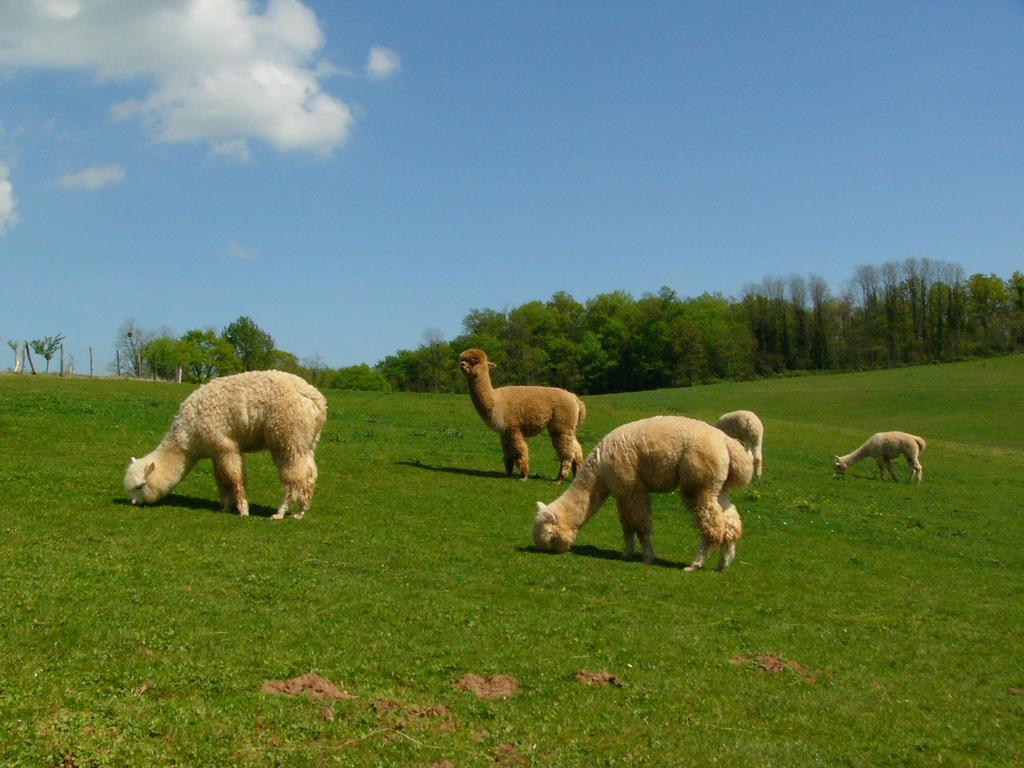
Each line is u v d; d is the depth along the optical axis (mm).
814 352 121000
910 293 123312
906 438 31844
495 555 13141
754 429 28391
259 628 8227
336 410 36531
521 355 110812
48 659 6797
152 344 82312
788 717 7672
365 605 9469
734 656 9328
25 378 39250
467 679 7551
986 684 9523
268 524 13711
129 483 14148
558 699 7352
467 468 23812
